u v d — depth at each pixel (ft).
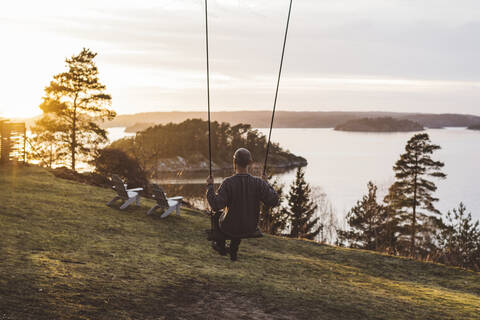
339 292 24.58
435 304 24.39
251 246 38.58
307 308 20.08
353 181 636.48
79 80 133.39
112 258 25.00
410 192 173.99
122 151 109.91
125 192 44.96
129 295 18.57
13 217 32.09
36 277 18.90
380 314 20.63
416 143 174.19
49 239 27.25
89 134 134.92
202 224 43.83
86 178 67.00
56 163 130.82
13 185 47.65
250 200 16.51
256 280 24.72
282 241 43.45
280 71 18.99
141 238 33.17
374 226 124.57
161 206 44.86
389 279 33.09
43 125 132.05
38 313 15.30
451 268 38.55
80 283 19.07
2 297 16.15
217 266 27.76
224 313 18.07
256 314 18.45
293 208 137.28
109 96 136.15
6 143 61.77
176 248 31.63
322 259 37.83
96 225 34.60
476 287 33.04
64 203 41.55
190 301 19.11
